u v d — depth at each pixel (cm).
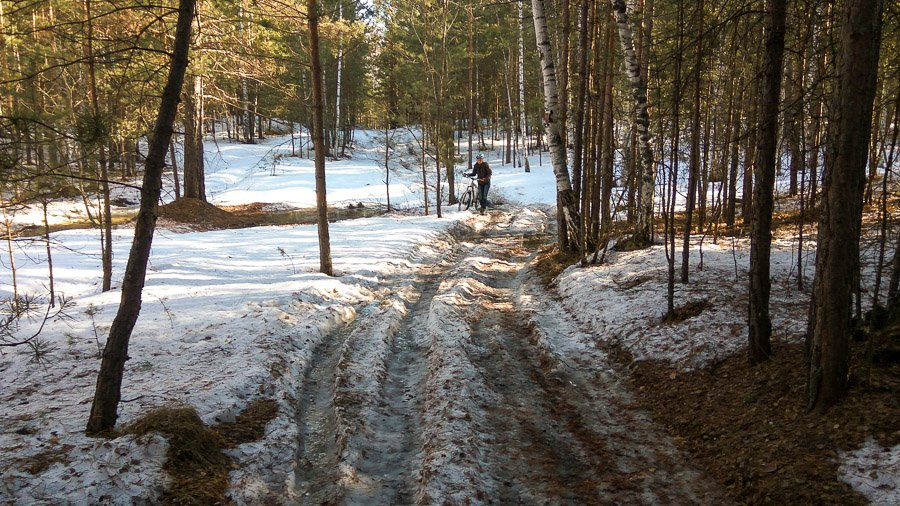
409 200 2673
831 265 389
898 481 314
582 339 701
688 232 766
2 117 383
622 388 563
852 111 369
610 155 1070
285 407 526
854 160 374
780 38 469
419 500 370
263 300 833
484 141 4675
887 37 492
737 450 404
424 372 630
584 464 427
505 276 1162
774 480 354
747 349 543
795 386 446
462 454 417
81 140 427
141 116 803
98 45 665
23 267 1114
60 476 359
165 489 361
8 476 355
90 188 784
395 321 822
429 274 1195
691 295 710
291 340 701
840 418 382
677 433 462
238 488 382
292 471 424
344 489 396
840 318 390
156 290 908
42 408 486
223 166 3369
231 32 1120
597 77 1170
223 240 1489
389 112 2152
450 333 734
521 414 511
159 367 592
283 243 1421
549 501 374
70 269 1111
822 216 395
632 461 427
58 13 681
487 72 4281
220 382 540
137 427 418
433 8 2064
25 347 647
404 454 455
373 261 1198
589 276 914
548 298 926
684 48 611
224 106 1532
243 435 464
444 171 3038
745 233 1159
